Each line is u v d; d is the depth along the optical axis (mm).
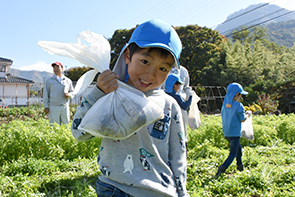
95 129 1398
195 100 5000
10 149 5180
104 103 1447
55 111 7734
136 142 1612
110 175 1586
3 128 6500
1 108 24078
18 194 3307
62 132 6000
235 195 4125
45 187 3752
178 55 1595
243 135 5621
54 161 5148
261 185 4336
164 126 1729
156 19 1625
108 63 1628
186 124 4285
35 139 5426
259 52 38188
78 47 1578
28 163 4473
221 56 37094
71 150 5629
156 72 1538
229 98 5156
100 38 1628
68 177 4211
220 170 4840
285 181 4605
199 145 6605
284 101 31078
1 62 38094
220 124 8078
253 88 31891
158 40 1518
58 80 7754
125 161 1583
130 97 1455
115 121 1405
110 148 1629
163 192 1556
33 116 19422
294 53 40531
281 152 6828
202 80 36719
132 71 1577
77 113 1628
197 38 38875
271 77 34625
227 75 33875
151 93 1768
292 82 32531
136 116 1410
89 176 4297
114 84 1478
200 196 3670
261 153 6699
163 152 1696
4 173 4254
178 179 1693
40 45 1573
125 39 37656
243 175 4602
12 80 38781
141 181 1536
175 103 1869
